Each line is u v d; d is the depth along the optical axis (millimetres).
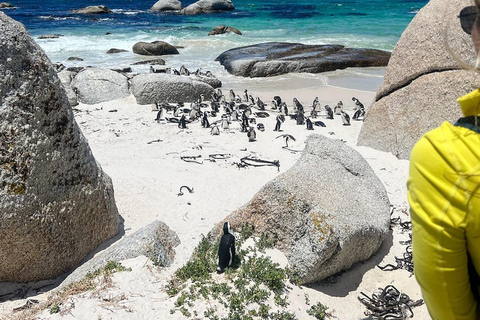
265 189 8336
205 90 24578
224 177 13797
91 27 50375
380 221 8992
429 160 1589
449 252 1575
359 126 19375
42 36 43062
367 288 8172
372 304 7660
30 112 8125
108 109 22250
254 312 6684
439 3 14477
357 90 26234
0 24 7891
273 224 8164
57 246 8656
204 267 7586
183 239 9969
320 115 21250
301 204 7973
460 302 1673
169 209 11633
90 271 7742
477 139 1506
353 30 46875
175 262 8438
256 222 8312
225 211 11586
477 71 1502
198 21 54719
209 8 63000
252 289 7035
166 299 6977
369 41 40625
